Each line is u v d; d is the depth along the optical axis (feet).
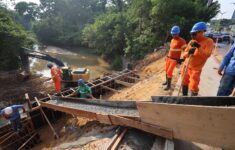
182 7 63.52
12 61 72.18
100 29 101.96
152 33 71.46
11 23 74.23
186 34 63.26
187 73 13.34
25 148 23.00
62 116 30.73
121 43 93.66
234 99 8.93
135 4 81.41
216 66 26.71
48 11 191.83
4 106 43.06
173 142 10.29
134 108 15.99
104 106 18.79
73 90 34.32
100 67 90.33
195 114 8.70
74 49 144.15
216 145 8.50
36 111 27.78
